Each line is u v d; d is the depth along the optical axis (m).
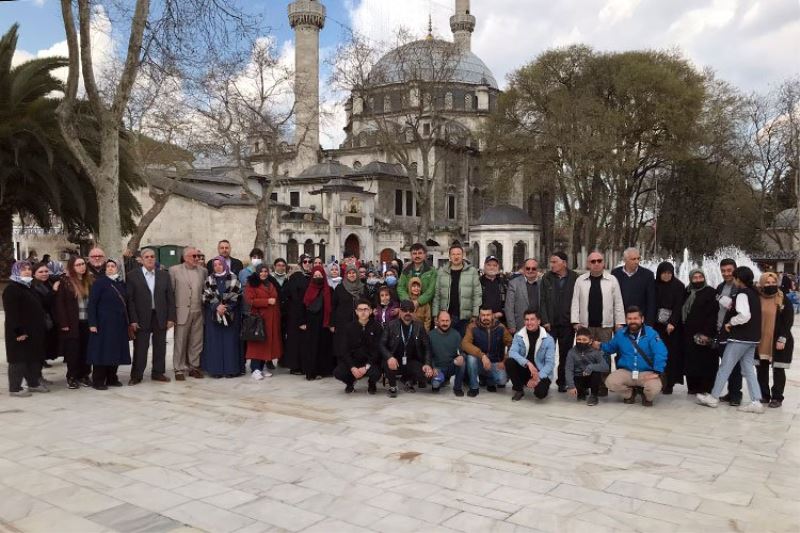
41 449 8.01
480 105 74.88
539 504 6.21
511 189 57.34
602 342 11.17
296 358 13.30
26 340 11.27
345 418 9.61
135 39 15.42
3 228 30.88
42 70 28.94
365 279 14.09
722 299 10.48
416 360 11.49
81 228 34.16
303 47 70.12
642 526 5.73
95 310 11.61
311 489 6.60
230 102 41.19
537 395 10.82
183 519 5.82
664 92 47.56
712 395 10.59
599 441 8.42
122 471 7.16
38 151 27.92
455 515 5.94
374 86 48.50
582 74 52.28
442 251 65.00
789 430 9.12
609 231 54.88
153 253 12.52
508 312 11.75
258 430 8.91
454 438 8.52
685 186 55.97
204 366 13.16
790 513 6.05
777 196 63.56
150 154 39.12
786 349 10.49
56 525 5.69
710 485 6.78
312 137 69.88
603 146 45.31
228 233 51.38
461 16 85.56
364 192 59.22
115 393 11.51
